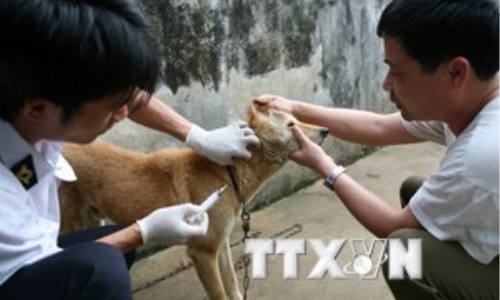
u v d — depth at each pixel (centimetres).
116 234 176
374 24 489
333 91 453
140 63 134
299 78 419
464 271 185
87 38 126
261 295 283
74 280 146
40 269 146
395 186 416
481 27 162
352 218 365
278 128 252
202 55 348
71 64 127
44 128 141
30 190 151
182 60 338
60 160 180
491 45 165
